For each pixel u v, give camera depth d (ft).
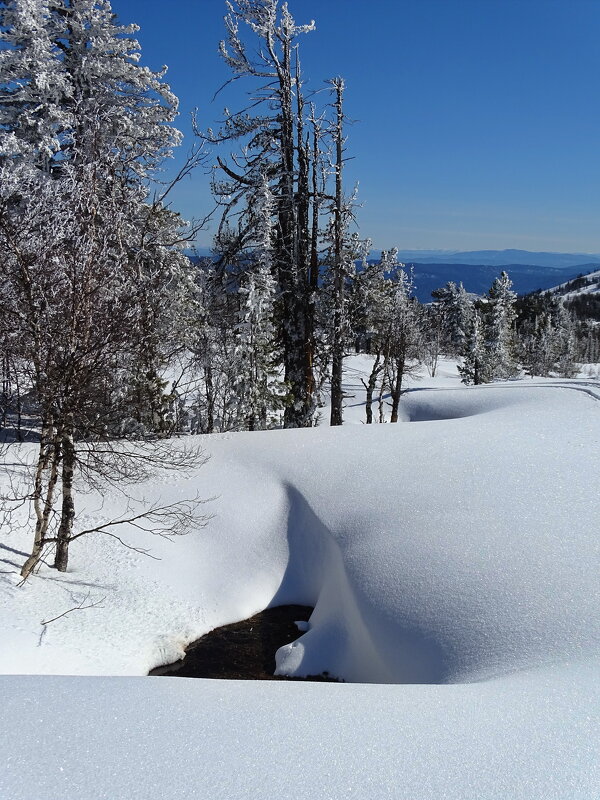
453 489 38.68
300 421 71.56
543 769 11.89
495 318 189.67
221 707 15.49
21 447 49.96
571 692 16.28
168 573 39.83
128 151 49.55
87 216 32.48
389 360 103.14
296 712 15.16
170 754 12.46
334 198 67.15
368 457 46.34
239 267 72.38
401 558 33.19
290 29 63.72
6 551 36.37
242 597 40.06
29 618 30.53
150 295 34.96
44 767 11.71
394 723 14.28
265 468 47.57
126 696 15.99
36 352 30.19
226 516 44.19
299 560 41.93
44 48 52.13
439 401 89.66
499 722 14.24
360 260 73.82
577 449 42.78
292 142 65.46
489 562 29.35
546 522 31.65
